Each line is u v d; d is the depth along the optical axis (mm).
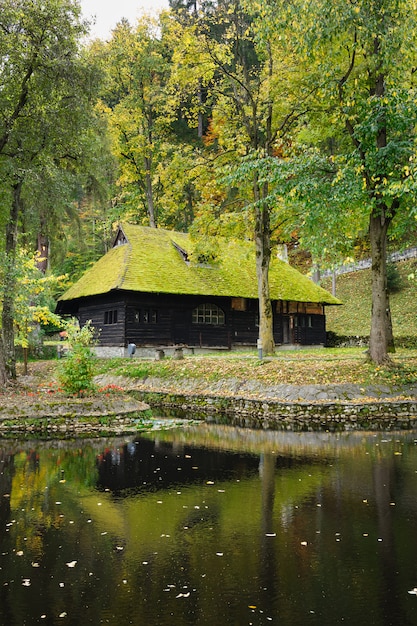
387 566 6180
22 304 21609
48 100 18547
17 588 5758
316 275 45719
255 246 24375
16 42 17250
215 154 24188
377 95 17922
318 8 15938
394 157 16203
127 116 37500
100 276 30562
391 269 41031
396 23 16156
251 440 13891
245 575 5996
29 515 8133
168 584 5805
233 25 23344
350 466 10852
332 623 4988
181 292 28797
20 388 19172
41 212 24484
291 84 21375
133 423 16531
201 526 7574
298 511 8156
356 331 37219
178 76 23422
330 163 18312
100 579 5949
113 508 8430
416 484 9492
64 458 12086
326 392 17438
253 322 32812
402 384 17672
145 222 43188
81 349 17938
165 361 24297
